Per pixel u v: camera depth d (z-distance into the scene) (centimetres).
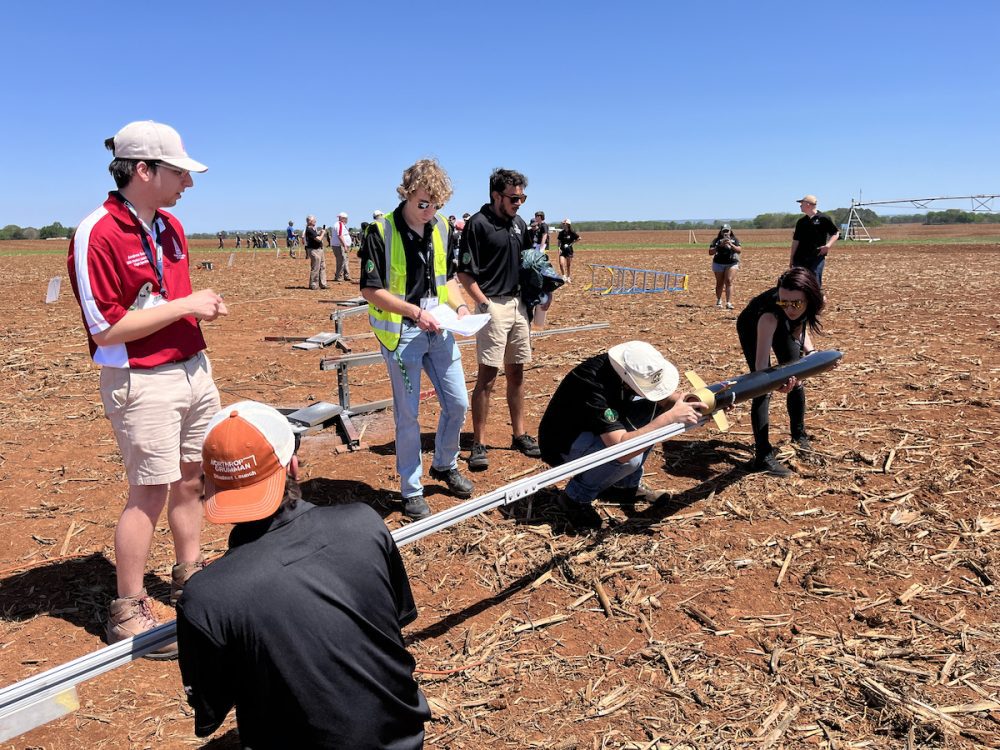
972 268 2089
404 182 399
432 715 274
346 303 1441
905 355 801
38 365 864
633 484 432
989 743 248
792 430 510
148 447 298
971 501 427
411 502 434
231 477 169
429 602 351
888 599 335
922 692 273
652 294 1627
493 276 496
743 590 349
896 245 3959
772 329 452
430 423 629
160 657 315
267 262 3262
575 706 277
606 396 372
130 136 279
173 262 316
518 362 526
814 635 312
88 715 280
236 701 169
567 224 1895
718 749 252
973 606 326
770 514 424
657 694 281
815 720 264
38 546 414
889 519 409
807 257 984
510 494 282
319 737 163
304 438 592
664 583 358
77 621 341
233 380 790
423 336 421
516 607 345
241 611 157
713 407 362
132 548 309
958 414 578
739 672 291
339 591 166
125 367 290
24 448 569
